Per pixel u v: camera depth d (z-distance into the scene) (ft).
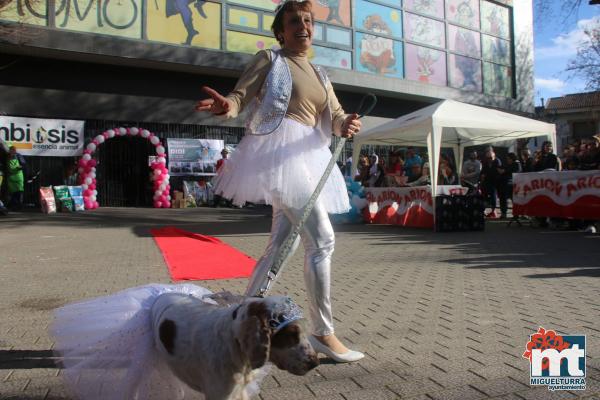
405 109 66.95
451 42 67.41
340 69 57.16
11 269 18.71
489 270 18.61
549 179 32.73
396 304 13.74
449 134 43.29
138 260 20.81
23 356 9.62
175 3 49.29
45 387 8.25
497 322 11.96
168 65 50.34
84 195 48.49
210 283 16.42
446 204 32.17
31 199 49.83
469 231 32.32
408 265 19.88
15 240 27.25
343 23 57.72
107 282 16.39
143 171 56.13
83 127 49.78
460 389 8.29
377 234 31.01
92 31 46.11
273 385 8.45
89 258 21.31
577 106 127.34
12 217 40.57
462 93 67.77
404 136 41.78
